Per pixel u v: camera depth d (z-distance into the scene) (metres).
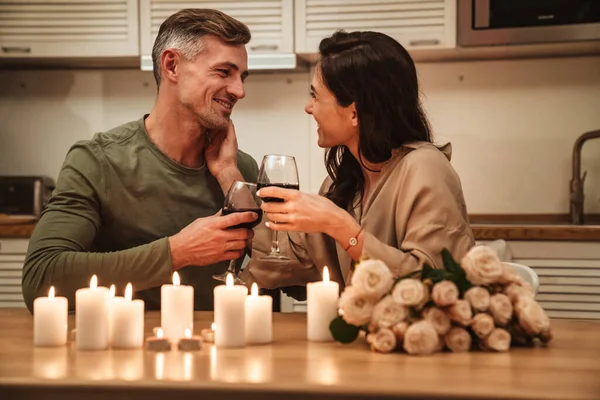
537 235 3.21
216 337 1.38
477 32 3.45
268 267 1.99
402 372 1.17
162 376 1.14
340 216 1.60
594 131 3.58
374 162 1.81
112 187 2.08
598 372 1.17
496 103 3.78
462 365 1.22
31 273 1.87
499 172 3.78
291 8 3.55
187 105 2.06
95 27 3.63
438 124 3.81
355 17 3.52
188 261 1.82
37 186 3.78
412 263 1.59
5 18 3.66
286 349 1.36
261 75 3.92
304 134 3.91
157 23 3.61
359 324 1.33
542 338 1.38
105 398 1.12
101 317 1.36
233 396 1.10
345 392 1.07
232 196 1.79
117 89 3.99
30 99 4.02
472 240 1.69
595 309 3.19
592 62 3.71
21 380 1.12
